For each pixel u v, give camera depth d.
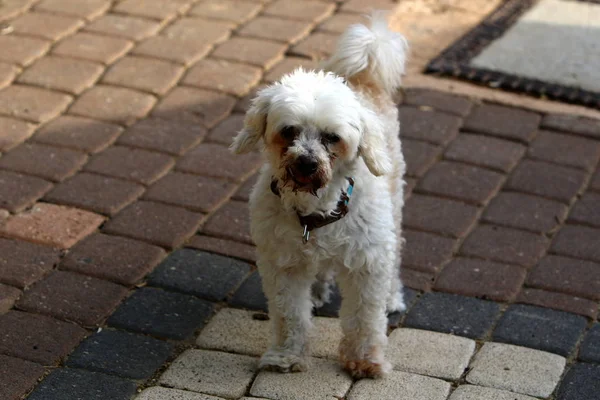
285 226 4.63
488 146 7.20
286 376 4.82
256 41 8.52
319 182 4.38
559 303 5.47
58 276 5.53
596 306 5.45
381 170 4.59
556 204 6.50
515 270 5.79
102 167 6.69
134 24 8.71
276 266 4.78
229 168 6.78
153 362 4.89
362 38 5.24
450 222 6.27
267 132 4.59
